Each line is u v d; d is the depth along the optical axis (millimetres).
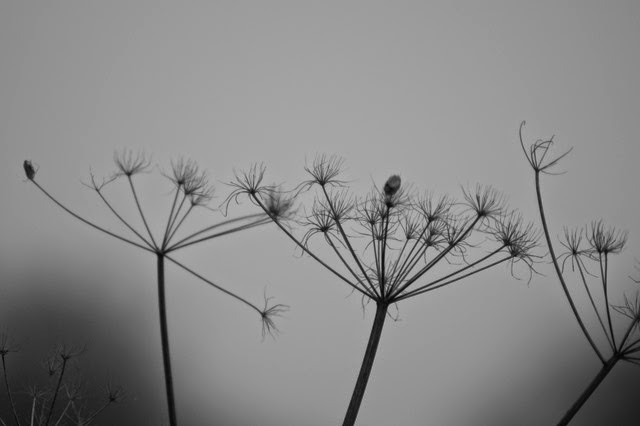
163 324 739
